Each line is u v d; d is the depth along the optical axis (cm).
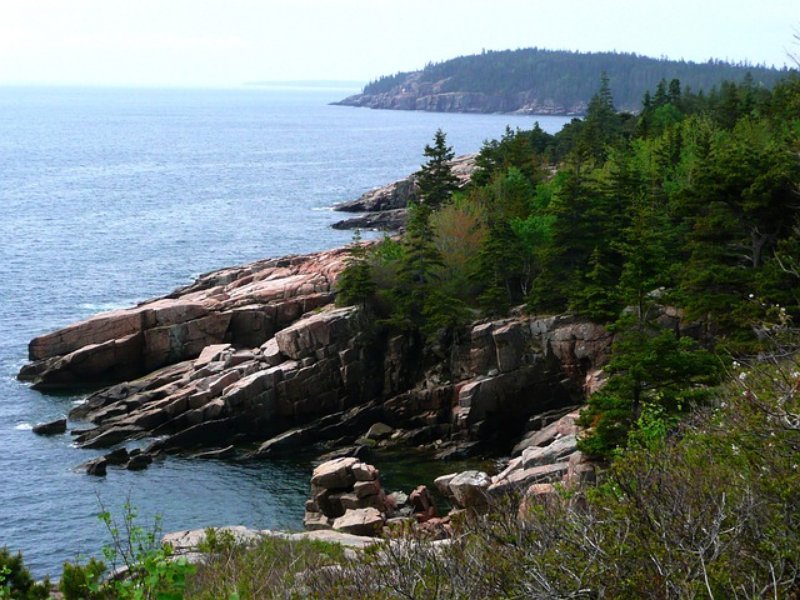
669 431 2233
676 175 9125
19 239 14200
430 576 1215
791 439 1158
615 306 6744
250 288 8800
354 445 7038
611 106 16212
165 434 6912
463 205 9512
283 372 7225
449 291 7856
